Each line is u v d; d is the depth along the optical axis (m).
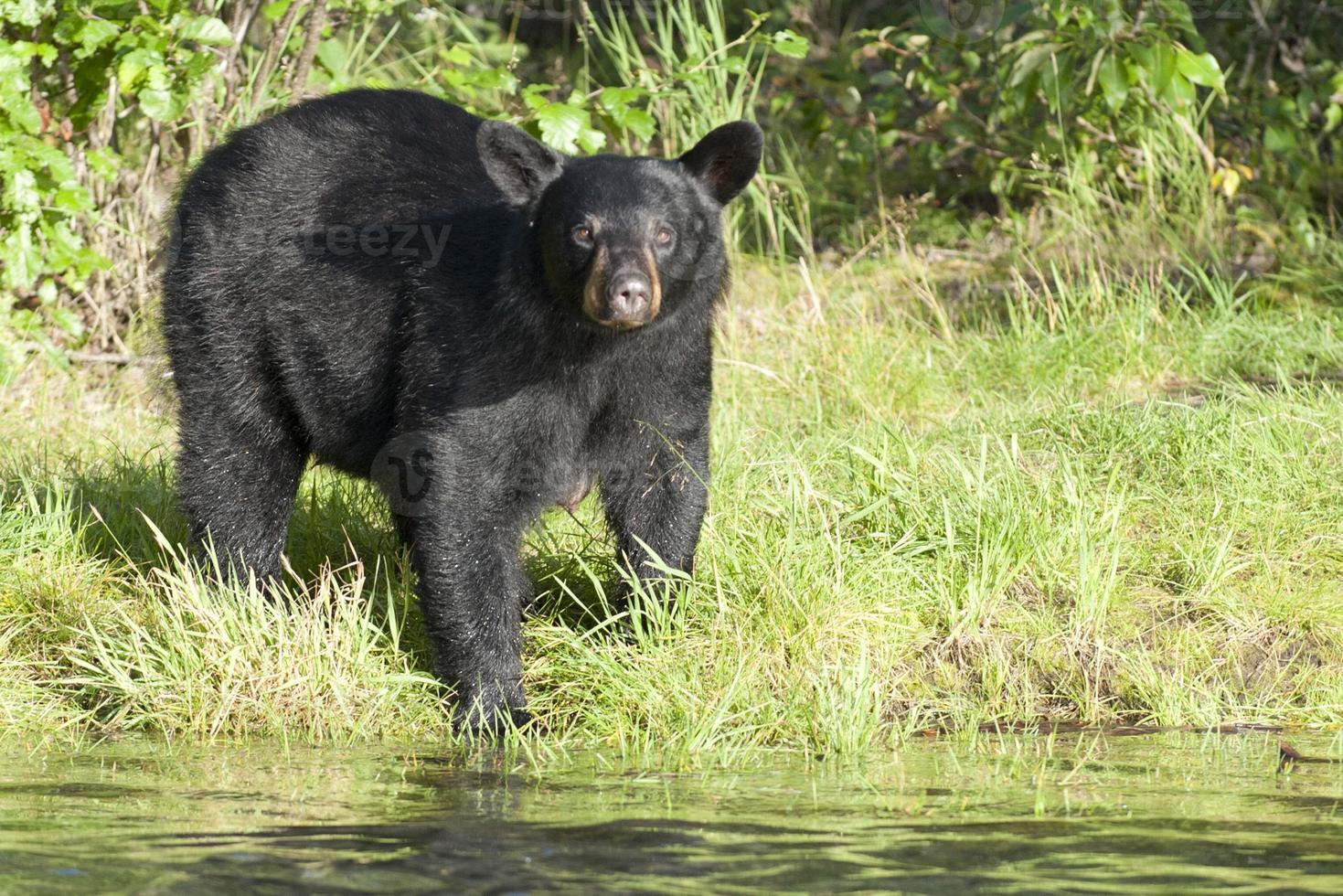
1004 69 18.53
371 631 10.00
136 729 9.28
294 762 8.38
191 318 10.39
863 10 25.80
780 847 6.45
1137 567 10.82
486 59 20.64
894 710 9.64
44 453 12.95
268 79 15.77
